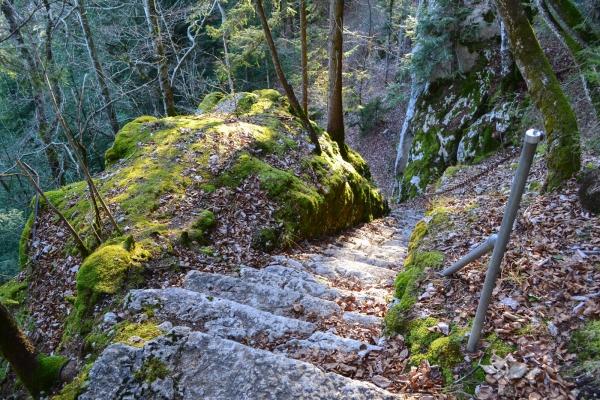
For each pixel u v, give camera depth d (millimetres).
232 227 5637
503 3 5141
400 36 20891
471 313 3129
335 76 10742
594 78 5473
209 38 19594
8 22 8422
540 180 5863
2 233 10672
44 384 3172
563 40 6738
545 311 2957
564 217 4051
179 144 6832
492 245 2660
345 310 4086
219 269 4727
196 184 6055
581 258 3377
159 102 16859
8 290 4914
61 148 11914
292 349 3229
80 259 4781
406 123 16969
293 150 7820
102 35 12883
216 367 2826
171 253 4719
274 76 23688
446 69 15211
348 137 23625
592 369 2422
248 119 8578
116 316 3533
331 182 7781
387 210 12289
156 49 11641
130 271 4195
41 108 11141
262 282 4508
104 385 2738
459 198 6523
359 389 2621
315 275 4988
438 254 4035
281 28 20359
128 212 5250
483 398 2480
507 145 12602
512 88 13094
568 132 4711
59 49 12133
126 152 7043
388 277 5223
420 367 2854
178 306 3625
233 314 3574
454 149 14516
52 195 6098
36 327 4301
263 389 2650
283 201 6352
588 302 2893
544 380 2463
